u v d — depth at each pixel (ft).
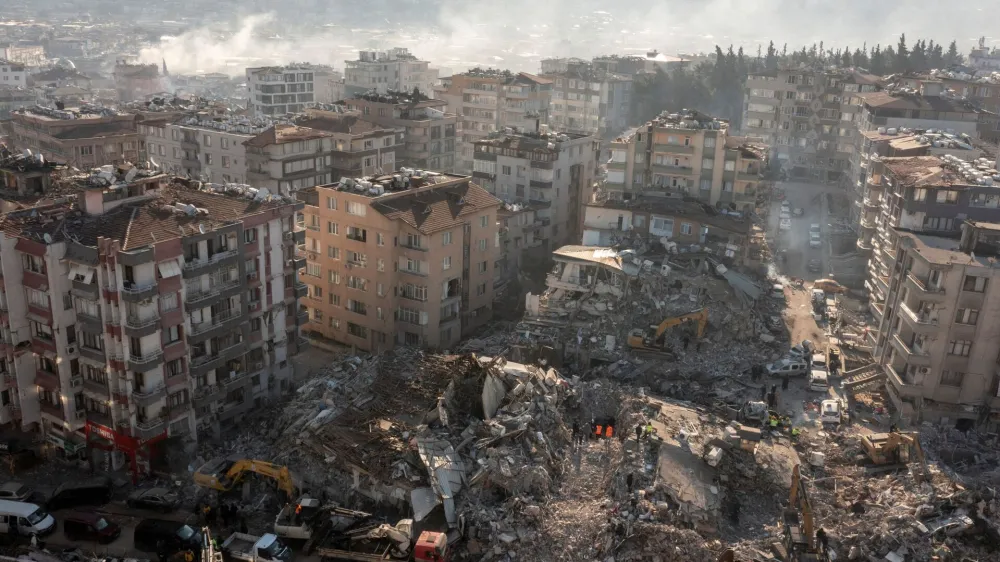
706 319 355.15
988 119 585.22
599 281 383.04
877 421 306.14
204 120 571.28
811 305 416.26
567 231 522.06
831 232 545.85
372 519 245.24
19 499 258.16
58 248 259.39
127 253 248.93
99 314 261.03
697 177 444.55
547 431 274.36
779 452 278.87
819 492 259.80
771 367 337.31
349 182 369.50
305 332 395.34
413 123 613.11
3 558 227.61
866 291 431.02
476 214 378.73
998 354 291.58
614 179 457.68
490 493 249.75
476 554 231.50
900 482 262.06
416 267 357.20
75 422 276.00
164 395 268.62
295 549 238.48
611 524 232.32
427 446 257.14
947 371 297.53
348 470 256.32
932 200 362.33
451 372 298.56
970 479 264.31
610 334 358.23
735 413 302.25
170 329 267.80
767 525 247.29
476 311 393.70
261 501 258.98
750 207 441.27
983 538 238.07
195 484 266.36
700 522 236.43
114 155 577.43
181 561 235.40
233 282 286.05
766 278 433.48
